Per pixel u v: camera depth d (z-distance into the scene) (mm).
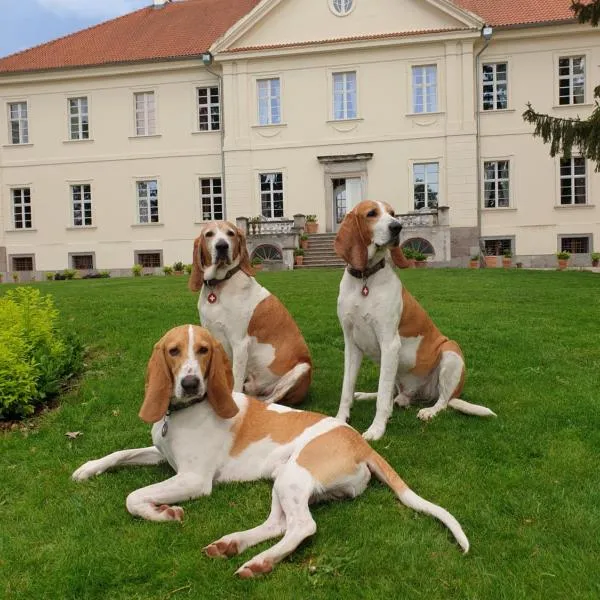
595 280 14992
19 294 7234
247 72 27109
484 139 25969
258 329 5363
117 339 7941
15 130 29844
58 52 30406
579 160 25438
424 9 25797
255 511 3408
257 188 27406
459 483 3805
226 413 3629
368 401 5656
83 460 4363
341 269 21078
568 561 2910
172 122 28359
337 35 26547
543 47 25422
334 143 26828
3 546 3191
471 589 2717
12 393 5199
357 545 3066
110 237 29078
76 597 2793
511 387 5914
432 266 24328
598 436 4520
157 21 32469
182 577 2859
